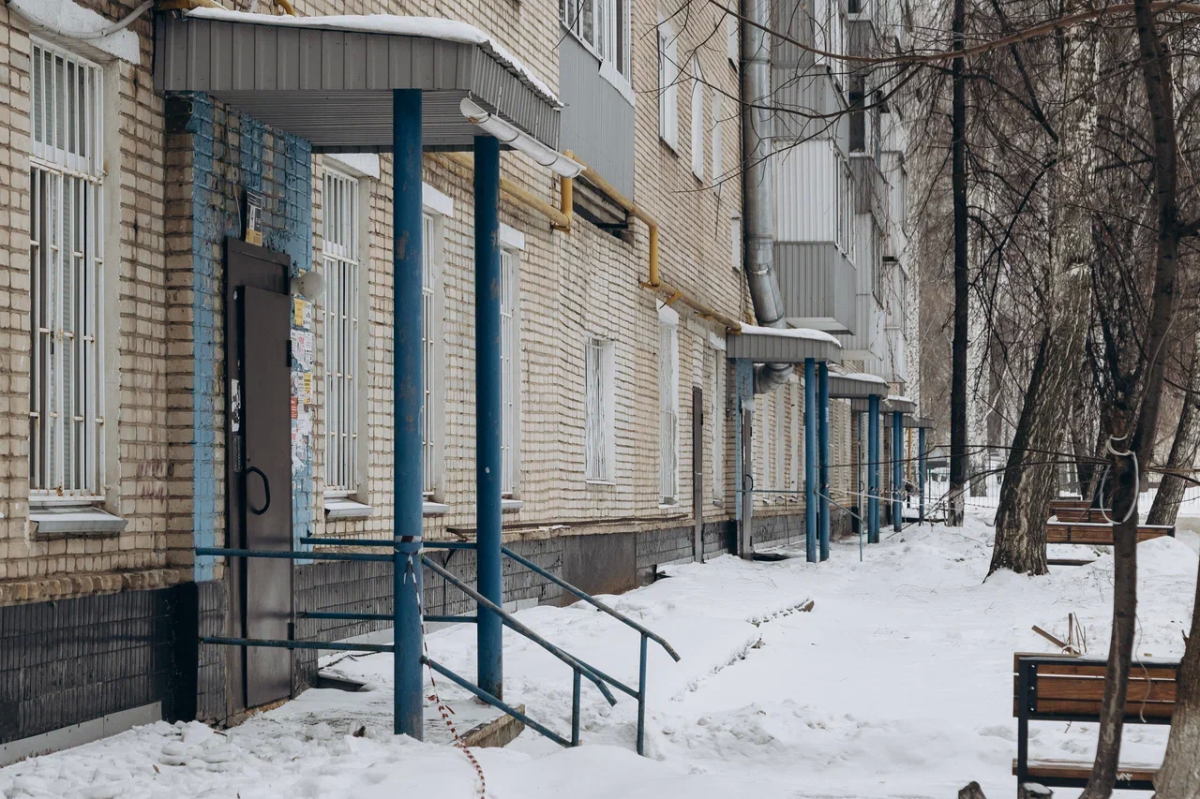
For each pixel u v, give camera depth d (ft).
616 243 56.80
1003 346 74.64
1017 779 23.54
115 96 23.61
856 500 126.62
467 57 23.81
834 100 81.92
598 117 53.06
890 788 23.99
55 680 21.20
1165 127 18.98
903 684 36.04
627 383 58.49
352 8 33.45
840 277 86.02
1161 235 19.07
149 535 24.20
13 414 20.80
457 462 40.06
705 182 72.33
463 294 40.63
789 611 52.44
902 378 145.89
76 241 23.13
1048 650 41.19
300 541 28.94
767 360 77.82
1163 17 27.40
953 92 64.80
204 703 24.53
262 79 24.22
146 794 18.98
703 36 70.85
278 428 27.89
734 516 78.74
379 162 34.63
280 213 28.40
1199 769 19.01
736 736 28.45
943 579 69.87
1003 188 72.38
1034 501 64.44
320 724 24.97
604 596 50.31
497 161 28.91
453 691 29.32
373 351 34.35
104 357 23.49
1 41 20.72
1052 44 59.72
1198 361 52.16
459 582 24.54
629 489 58.80
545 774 22.22
